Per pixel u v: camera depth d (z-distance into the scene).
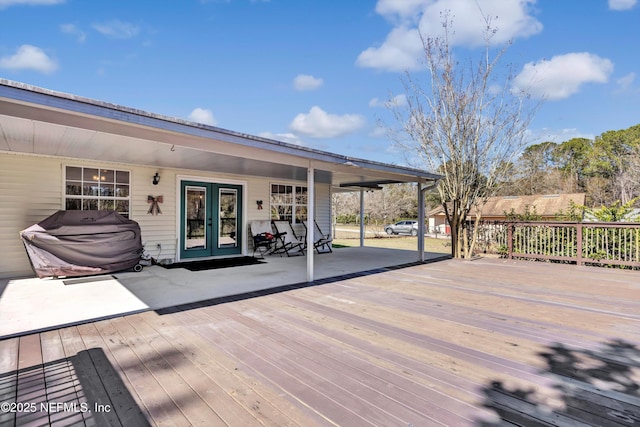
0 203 5.57
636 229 6.84
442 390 2.09
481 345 2.81
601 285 5.23
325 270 6.53
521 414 1.84
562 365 2.45
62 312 3.67
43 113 2.83
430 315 3.62
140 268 6.38
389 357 2.55
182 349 2.68
